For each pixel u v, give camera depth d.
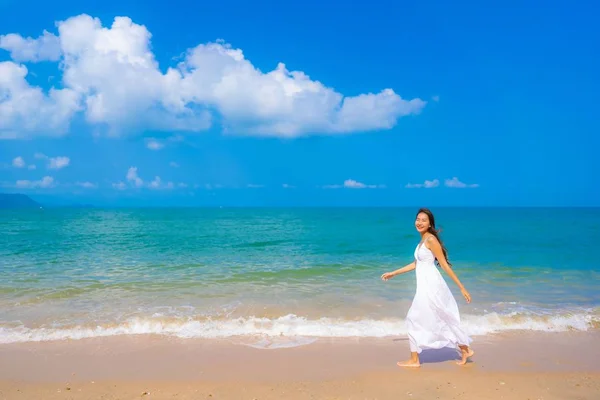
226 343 6.34
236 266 13.63
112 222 42.84
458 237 23.47
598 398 4.53
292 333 6.79
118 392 4.67
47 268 12.98
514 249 17.88
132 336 6.62
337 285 10.67
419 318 5.34
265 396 4.55
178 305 8.55
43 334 6.68
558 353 5.98
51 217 57.53
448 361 5.66
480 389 4.73
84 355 5.83
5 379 5.02
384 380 4.98
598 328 7.19
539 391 4.70
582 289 10.22
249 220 49.06
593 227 32.53
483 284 10.82
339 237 24.33
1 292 9.63
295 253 16.95
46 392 4.66
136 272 12.38
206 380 5.00
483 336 6.75
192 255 16.31
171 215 68.88
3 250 17.56
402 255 16.41
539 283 10.93
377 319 7.60
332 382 4.93
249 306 8.51
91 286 10.34
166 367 5.40
